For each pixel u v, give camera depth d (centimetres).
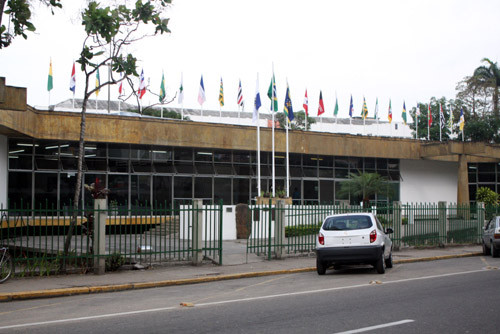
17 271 1386
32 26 1359
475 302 950
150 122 3014
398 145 3956
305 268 1625
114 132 2916
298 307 920
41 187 2864
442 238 2420
